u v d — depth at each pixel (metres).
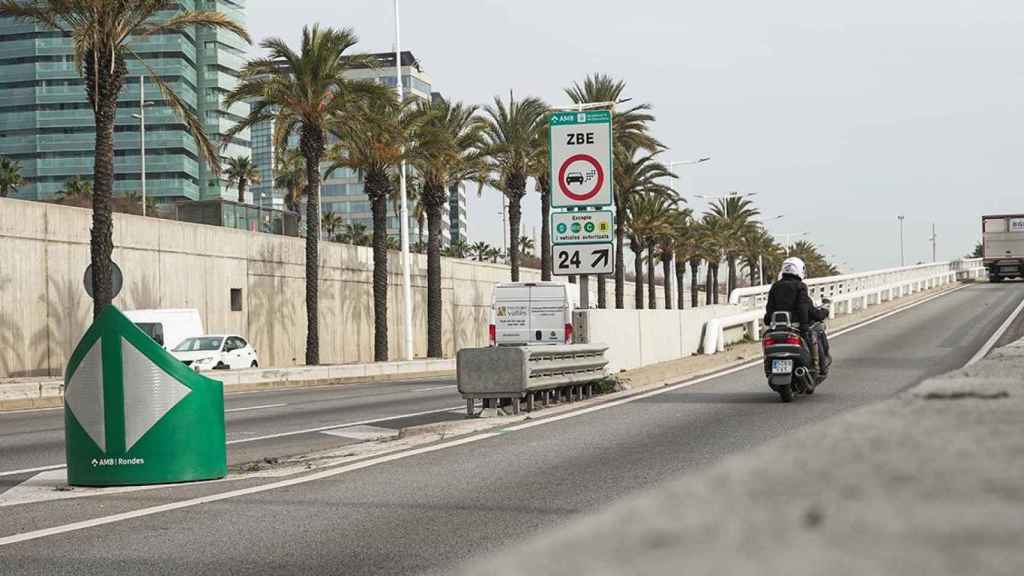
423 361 46.75
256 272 52.56
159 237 45.31
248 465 12.79
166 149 149.12
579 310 22.84
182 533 8.14
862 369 24.19
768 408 16.92
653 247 87.81
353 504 9.33
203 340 39.25
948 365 24.56
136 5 31.56
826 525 0.80
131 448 10.88
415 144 52.47
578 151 24.50
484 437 14.33
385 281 51.59
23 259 37.91
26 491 10.85
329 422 19.03
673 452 12.21
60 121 148.62
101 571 6.82
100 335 10.84
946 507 0.82
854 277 53.75
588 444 13.19
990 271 81.75
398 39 53.94
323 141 45.19
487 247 175.00
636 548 0.80
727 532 0.81
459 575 0.83
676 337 30.86
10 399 26.67
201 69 155.25
